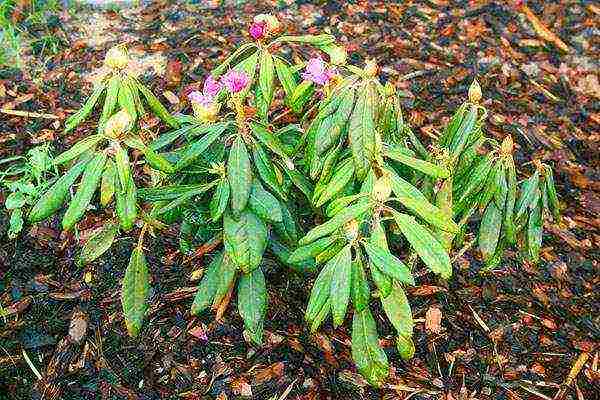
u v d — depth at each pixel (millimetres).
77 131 1312
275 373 952
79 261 874
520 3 1758
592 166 1366
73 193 1180
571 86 1554
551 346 1021
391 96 810
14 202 1110
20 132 1308
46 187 1148
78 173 739
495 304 1068
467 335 1021
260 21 819
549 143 1396
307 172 854
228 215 782
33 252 1111
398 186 740
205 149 777
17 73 1439
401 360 981
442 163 837
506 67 1567
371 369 821
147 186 1175
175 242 1106
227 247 769
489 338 1021
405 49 1576
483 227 872
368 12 1675
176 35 1550
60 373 961
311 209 925
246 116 804
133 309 841
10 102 1371
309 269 871
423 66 1537
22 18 1577
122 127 707
